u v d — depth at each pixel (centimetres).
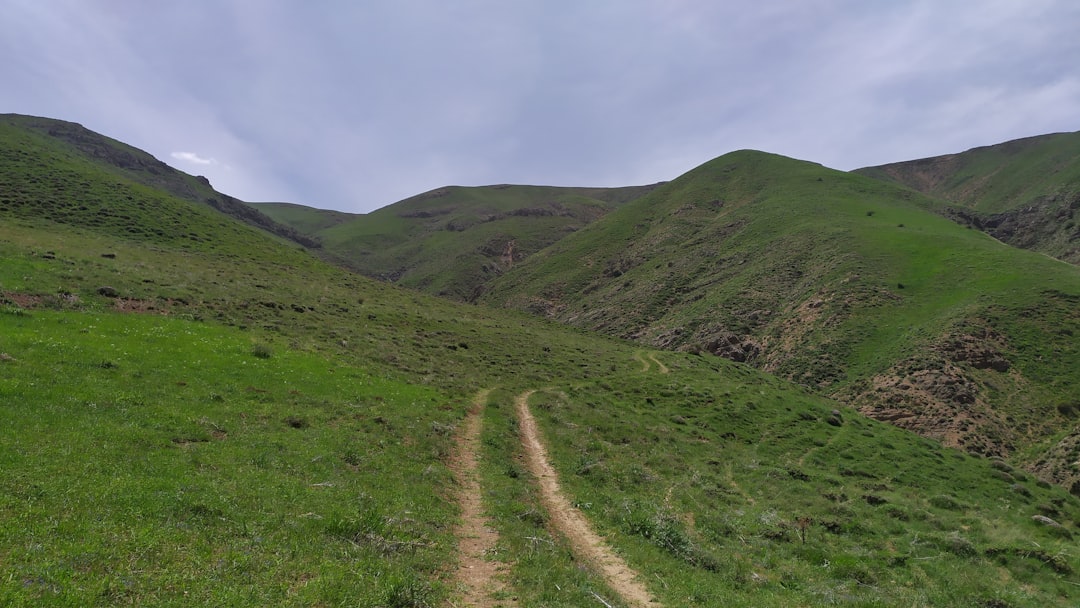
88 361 2269
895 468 3694
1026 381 6147
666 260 15012
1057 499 3538
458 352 5388
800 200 15725
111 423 1697
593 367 5884
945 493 3334
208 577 909
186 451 1625
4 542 871
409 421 2741
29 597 732
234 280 5544
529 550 1452
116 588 813
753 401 4684
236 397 2394
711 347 8762
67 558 862
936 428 5550
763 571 1709
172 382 2338
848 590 1672
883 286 8912
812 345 8031
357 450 2092
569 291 16738
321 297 6056
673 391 4819
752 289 10638
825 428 4397
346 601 937
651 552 1636
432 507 1709
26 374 1942
